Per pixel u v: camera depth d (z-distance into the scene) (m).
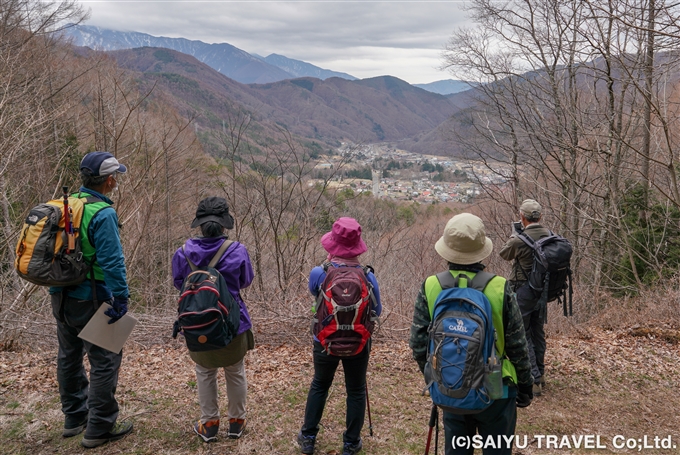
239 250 3.04
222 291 2.88
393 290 7.25
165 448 3.14
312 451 3.21
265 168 7.85
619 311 6.86
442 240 2.54
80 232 2.81
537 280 4.07
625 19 7.44
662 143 10.00
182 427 3.41
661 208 10.49
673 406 4.20
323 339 2.89
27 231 2.74
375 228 9.38
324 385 3.20
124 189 8.17
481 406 2.29
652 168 10.76
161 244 10.43
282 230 7.89
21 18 10.47
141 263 9.94
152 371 4.36
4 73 7.93
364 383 3.20
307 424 3.19
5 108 7.24
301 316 5.57
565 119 10.27
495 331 2.39
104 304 2.92
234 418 3.30
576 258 11.12
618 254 11.64
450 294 2.39
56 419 3.39
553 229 11.72
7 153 7.14
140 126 9.82
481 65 11.34
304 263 7.70
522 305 4.16
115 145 8.47
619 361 5.06
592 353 5.27
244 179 7.73
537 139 10.88
